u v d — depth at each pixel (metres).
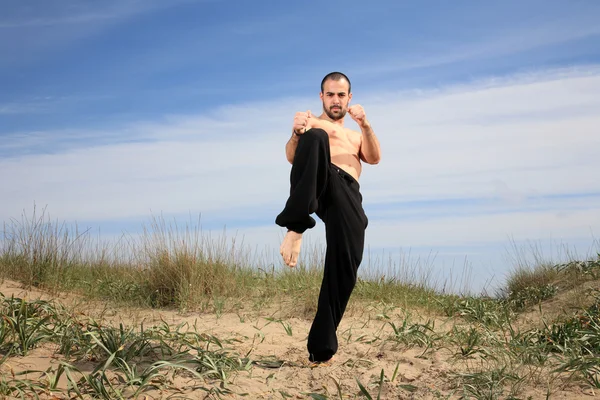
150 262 7.35
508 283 9.25
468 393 3.37
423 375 3.85
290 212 3.46
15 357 3.35
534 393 3.31
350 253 3.82
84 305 6.19
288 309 6.44
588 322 4.72
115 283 7.37
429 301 7.33
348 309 6.42
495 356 4.21
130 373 3.17
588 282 7.75
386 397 3.42
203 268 7.09
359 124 3.89
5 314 3.95
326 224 3.85
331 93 4.02
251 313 6.24
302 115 3.56
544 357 3.95
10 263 7.22
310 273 7.73
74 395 2.88
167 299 6.88
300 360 4.20
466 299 7.42
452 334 5.10
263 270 7.88
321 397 3.27
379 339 5.07
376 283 7.76
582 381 3.48
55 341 3.72
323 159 3.53
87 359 3.47
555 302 7.49
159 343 4.08
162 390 3.10
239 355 4.17
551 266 9.05
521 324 6.52
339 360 4.26
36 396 2.71
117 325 5.25
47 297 6.29
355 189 3.87
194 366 3.57
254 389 3.39
